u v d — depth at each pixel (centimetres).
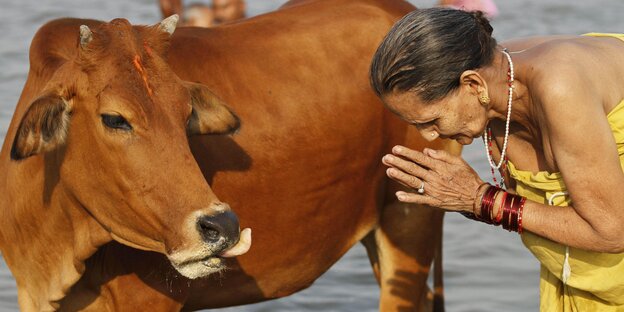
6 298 1247
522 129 738
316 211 964
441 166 723
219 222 709
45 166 802
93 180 754
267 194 923
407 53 674
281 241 948
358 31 1005
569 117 666
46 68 822
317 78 959
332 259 1012
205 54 908
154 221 732
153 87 726
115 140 726
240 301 958
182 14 1652
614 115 686
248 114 910
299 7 1017
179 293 873
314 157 948
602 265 730
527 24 2645
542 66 679
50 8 2786
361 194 1005
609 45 709
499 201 715
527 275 1358
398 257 1063
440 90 680
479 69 686
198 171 730
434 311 1149
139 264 844
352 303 1308
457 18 684
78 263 810
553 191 725
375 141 995
